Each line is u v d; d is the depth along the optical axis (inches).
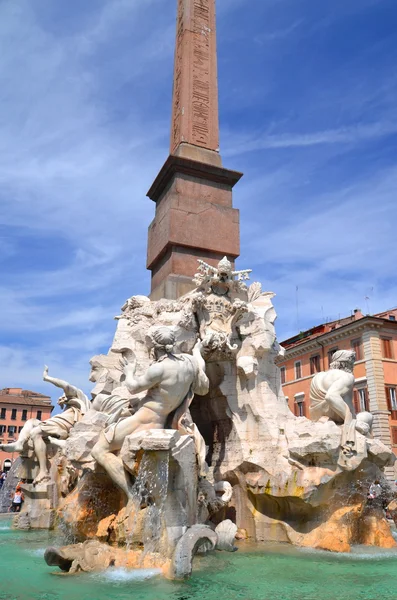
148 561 253.4
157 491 271.6
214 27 615.2
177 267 475.2
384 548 327.6
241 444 368.8
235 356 390.9
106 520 294.8
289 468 345.1
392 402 1395.2
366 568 265.6
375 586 229.0
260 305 417.1
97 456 294.7
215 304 393.4
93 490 316.8
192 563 251.4
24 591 215.0
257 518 354.0
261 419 370.9
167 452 271.9
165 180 525.0
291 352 1674.5
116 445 295.6
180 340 385.1
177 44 613.3
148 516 270.5
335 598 209.9
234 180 525.3
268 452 357.1
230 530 310.2
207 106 565.0
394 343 1446.9
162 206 518.6
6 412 2581.2
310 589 223.8
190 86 567.5
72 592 213.8
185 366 312.7
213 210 504.7
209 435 410.3
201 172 513.3
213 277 394.9
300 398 1614.2
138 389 301.1
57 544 330.6
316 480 326.3
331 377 375.6
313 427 352.8
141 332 412.2
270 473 348.8
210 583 230.5
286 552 307.0
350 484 344.8
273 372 397.7
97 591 215.5
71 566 250.1
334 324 1685.5
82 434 318.7
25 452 457.4
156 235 520.4
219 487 347.9
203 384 326.3
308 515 339.6
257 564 271.4
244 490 362.3
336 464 335.9
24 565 267.6
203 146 543.5
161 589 219.0
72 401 470.0
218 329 386.6
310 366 1609.3
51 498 433.1
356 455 337.7
